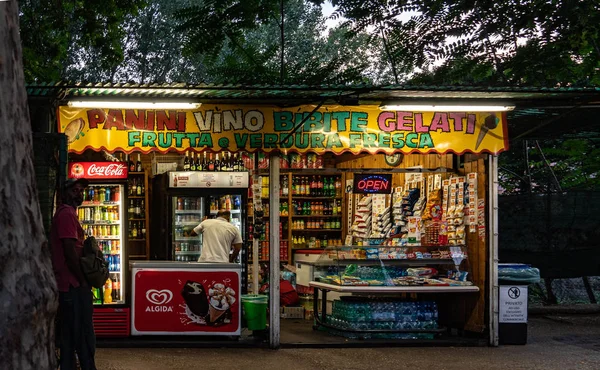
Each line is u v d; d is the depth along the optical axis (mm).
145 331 10352
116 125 10000
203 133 10148
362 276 11109
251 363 9305
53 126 9914
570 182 16047
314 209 15461
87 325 7500
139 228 14539
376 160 14102
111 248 10867
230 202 13133
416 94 9625
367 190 11281
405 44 14906
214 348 10328
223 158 13625
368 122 10477
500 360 9648
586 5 12812
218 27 13211
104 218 10867
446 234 11664
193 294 10453
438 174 12062
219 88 8844
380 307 11039
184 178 12938
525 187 17547
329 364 9289
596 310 14016
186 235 13078
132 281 10383
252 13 13312
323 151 10375
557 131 12789
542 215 13961
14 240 3361
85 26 16047
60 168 8859
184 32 13695
